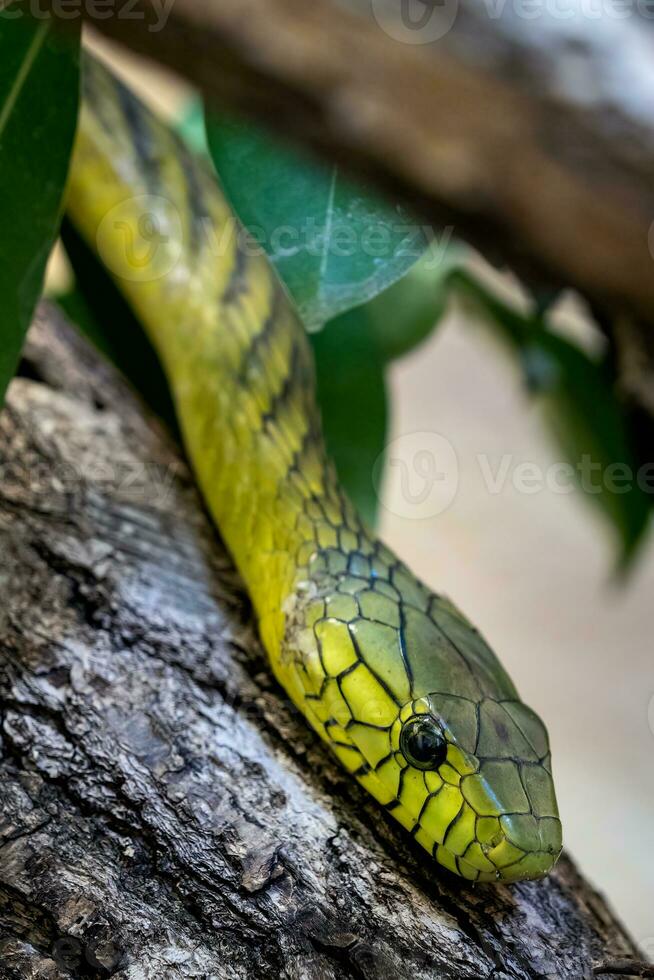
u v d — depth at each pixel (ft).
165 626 0.90
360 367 1.04
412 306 1.06
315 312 0.81
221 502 0.97
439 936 0.82
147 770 0.84
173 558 0.93
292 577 0.94
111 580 0.90
